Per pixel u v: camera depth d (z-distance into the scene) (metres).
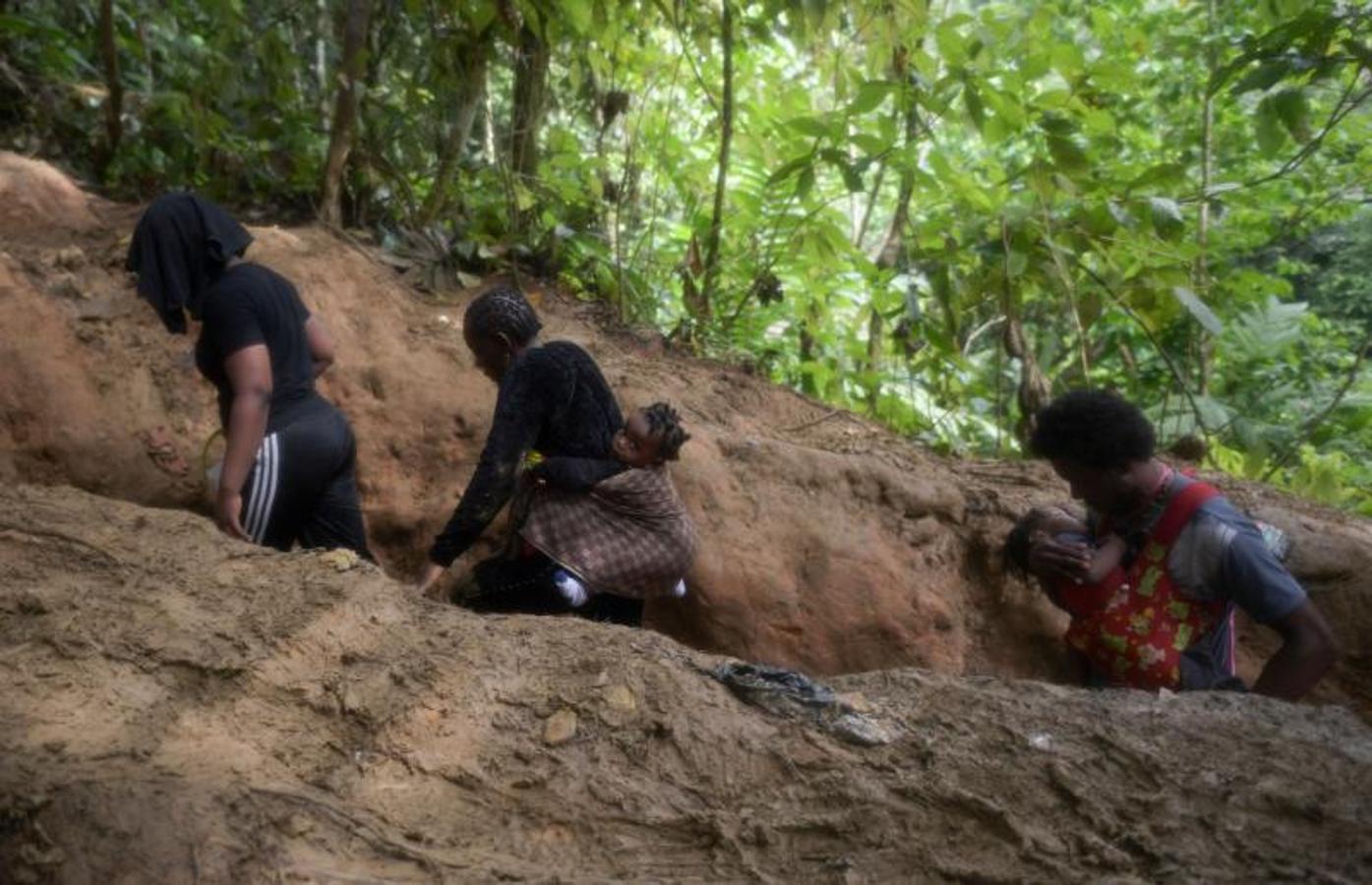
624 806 2.27
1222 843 2.19
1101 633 3.14
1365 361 8.49
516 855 2.19
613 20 6.01
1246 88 4.98
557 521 3.79
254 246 5.30
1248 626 5.10
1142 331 7.41
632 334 6.05
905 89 5.55
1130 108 7.89
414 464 4.95
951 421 6.47
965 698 2.58
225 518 3.49
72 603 2.63
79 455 4.52
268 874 2.02
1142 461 3.14
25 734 2.28
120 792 2.09
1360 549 4.96
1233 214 7.56
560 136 6.33
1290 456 6.91
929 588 4.95
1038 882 2.10
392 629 2.65
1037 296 6.70
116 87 5.82
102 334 4.79
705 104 6.84
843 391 6.43
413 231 5.98
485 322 3.93
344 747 2.38
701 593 4.77
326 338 4.03
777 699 2.52
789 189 6.17
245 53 6.63
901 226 6.62
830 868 2.18
